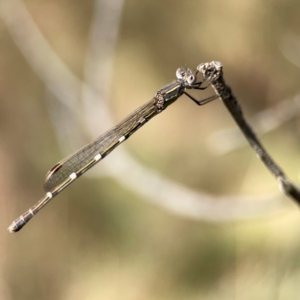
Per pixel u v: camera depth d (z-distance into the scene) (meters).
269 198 0.77
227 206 0.78
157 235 0.81
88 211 0.81
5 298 0.81
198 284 0.80
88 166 0.75
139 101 0.82
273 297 0.78
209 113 0.82
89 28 0.82
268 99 0.81
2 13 0.79
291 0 0.81
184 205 0.78
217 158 0.81
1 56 0.82
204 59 0.82
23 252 0.81
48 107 0.79
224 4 0.81
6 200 0.82
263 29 0.81
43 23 0.82
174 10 0.82
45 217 0.82
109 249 0.81
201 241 0.80
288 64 0.81
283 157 0.80
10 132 0.82
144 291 0.80
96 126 0.78
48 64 0.79
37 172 0.82
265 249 0.79
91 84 0.78
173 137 0.82
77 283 0.81
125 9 0.82
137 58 0.82
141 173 0.78
